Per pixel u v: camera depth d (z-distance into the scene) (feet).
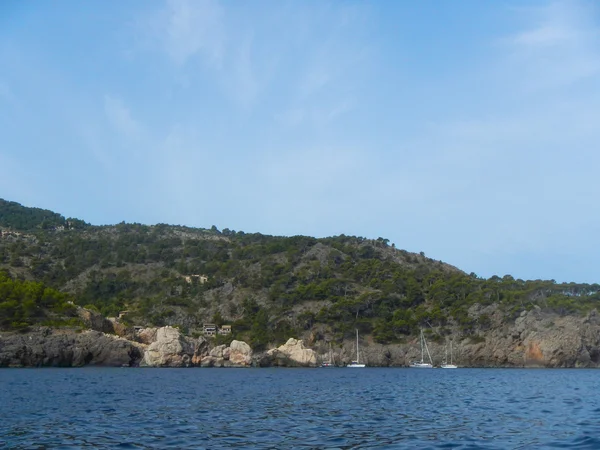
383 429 110.73
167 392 208.85
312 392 215.92
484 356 546.67
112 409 147.13
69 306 490.90
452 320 592.60
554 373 411.75
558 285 615.98
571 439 95.96
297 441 96.43
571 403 167.63
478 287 637.71
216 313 652.89
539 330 530.68
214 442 95.35
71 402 165.48
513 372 433.48
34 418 127.44
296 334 602.85
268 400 178.50
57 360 432.66
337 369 504.02
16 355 414.41
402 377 352.69
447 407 156.15
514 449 87.20
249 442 95.40
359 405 162.50
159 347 484.33
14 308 449.89
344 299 629.10
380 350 577.02
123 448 89.61
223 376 346.74
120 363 461.37
